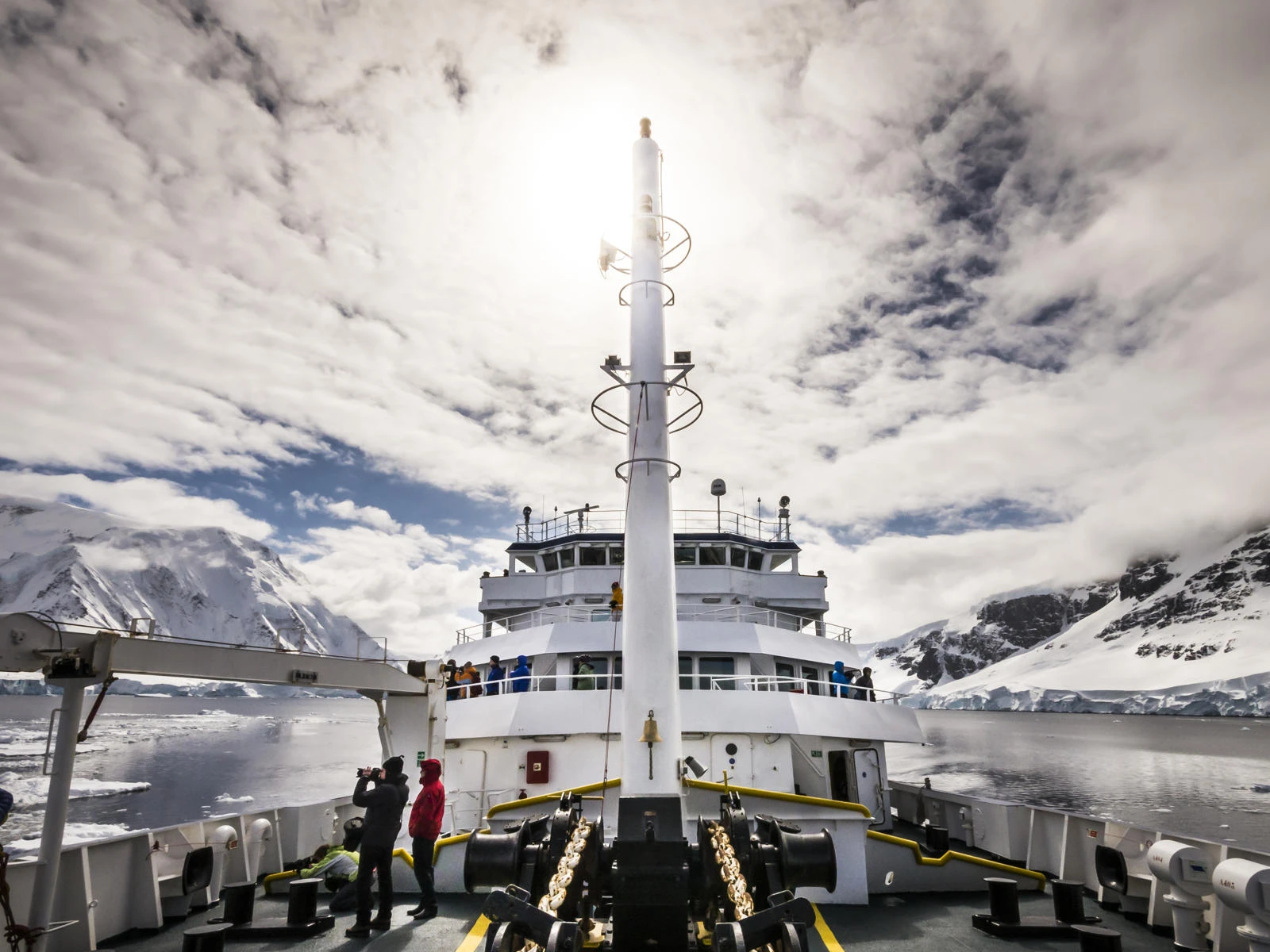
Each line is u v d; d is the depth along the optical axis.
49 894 8.69
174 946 10.28
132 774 87.00
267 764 102.50
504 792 16.28
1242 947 9.46
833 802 12.92
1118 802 76.69
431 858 11.57
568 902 8.45
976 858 13.29
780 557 26.58
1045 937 10.69
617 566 23.55
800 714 17.06
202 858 11.46
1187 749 151.50
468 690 19.22
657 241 12.70
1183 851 10.13
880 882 13.02
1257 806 73.50
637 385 11.64
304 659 11.98
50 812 8.85
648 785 9.66
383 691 13.58
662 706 10.00
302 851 14.41
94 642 9.12
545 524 25.58
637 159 13.30
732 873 7.63
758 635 19.50
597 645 19.19
